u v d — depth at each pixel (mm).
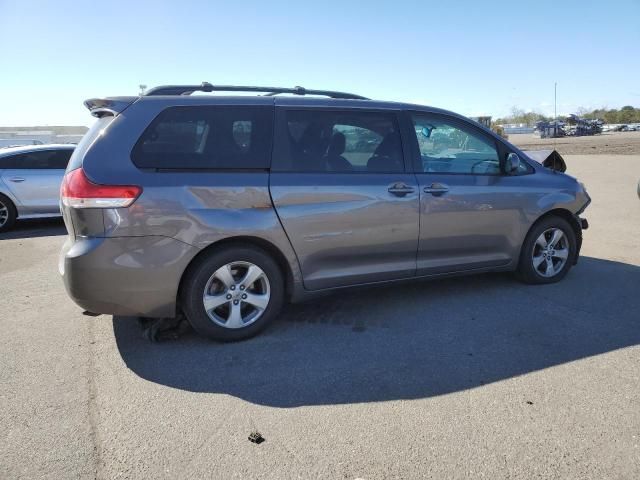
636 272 5531
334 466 2428
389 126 4281
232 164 3691
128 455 2529
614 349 3625
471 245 4602
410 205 4207
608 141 43188
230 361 3539
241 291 3781
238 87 4133
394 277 4316
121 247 3369
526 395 3033
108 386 3207
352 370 3389
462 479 2326
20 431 2727
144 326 4012
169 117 3605
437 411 2879
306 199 3836
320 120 4039
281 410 2920
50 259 6805
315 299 4391
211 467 2434
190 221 3502
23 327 4215
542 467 2398
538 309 4434
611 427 2697
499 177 4715
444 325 4117
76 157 3568
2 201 8938
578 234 5250
